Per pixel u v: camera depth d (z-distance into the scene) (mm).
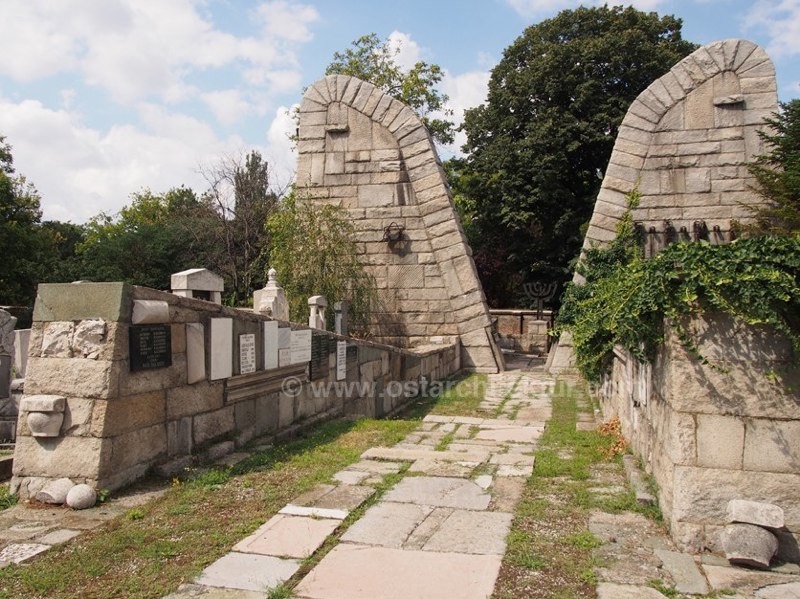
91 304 4805
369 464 5863
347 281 14883
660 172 14336
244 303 25688
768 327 3834
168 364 5336
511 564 3631
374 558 3699
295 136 28641
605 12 27875
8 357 7426
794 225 13000
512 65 29391
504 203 26875
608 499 4824
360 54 29656
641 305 4273
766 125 13758
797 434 3793
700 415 3922
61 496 4543
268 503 4641
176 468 5305
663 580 3477
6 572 3473
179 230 32312
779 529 3766
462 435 7512
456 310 14891
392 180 15234
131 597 3217
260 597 3213
